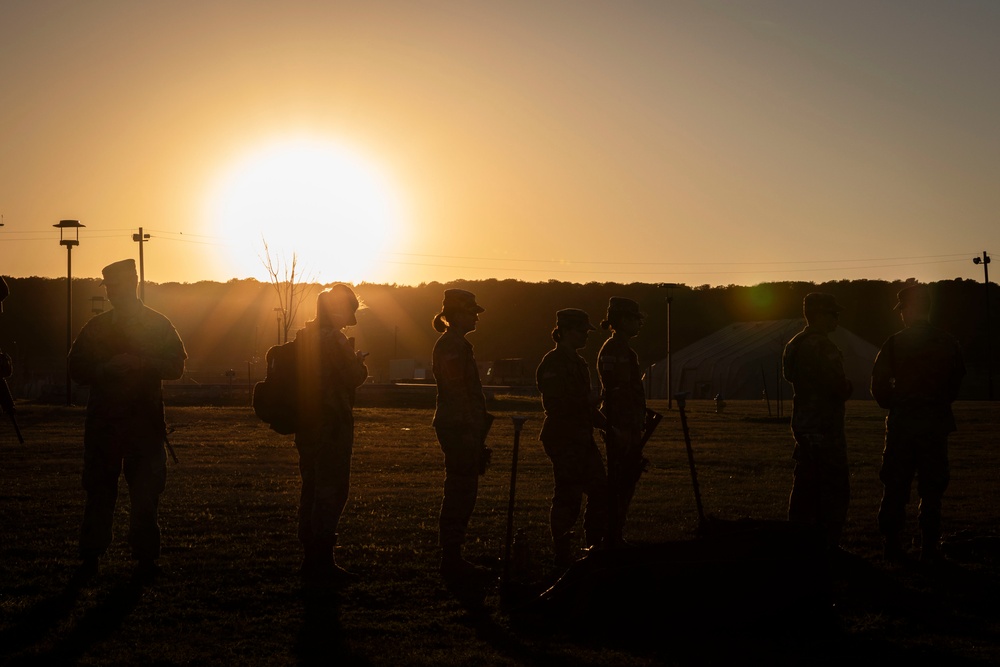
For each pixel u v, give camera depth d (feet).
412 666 18.89
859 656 19.57
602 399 28.37
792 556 21.67
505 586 23.70
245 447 70.18
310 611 22.88
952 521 35.53
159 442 26.68
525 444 73.97
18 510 37.29
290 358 26.76
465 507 26.63
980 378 276.62
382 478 50.21
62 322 353.10
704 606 21.40
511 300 405.18
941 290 362.33
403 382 220.84
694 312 396.37
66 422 100.22
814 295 29.40
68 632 20.92
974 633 21.24
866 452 66.28
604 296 409.69
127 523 34.63
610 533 23.21
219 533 32.73
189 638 20.62
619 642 20.65
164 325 26.89
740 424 101.96
